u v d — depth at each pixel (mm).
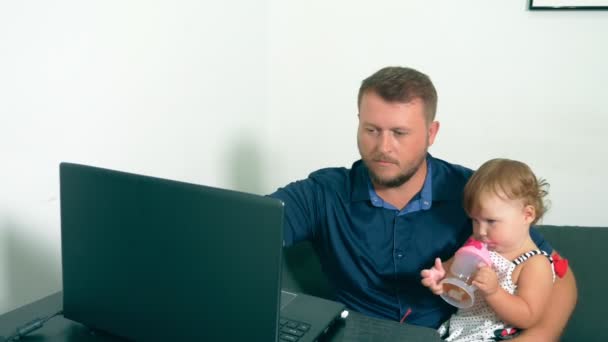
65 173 763
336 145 1885
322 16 1802
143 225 695
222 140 1591
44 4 938
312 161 1929
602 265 1307
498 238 1133
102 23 1067
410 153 1089
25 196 956
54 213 1025
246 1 1662
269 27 1862
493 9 1612
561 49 1572
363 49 1780
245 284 623
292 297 938
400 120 1053
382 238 1195
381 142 1074
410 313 1204
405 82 1073
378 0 1727
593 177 1622
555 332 1116
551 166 1657
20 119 922
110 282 744
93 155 1085
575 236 1357
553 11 1552
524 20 1589
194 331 669
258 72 1809
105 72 1089
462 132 1725
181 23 1321
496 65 1646
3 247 928
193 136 1428
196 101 1426
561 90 1599
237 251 624
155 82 1244
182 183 658
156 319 703
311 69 1855
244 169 1757
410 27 1711
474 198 1140
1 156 899
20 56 906
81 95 1039
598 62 1547
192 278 662
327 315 863
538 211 1150
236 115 1670
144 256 701
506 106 1662
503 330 1110
